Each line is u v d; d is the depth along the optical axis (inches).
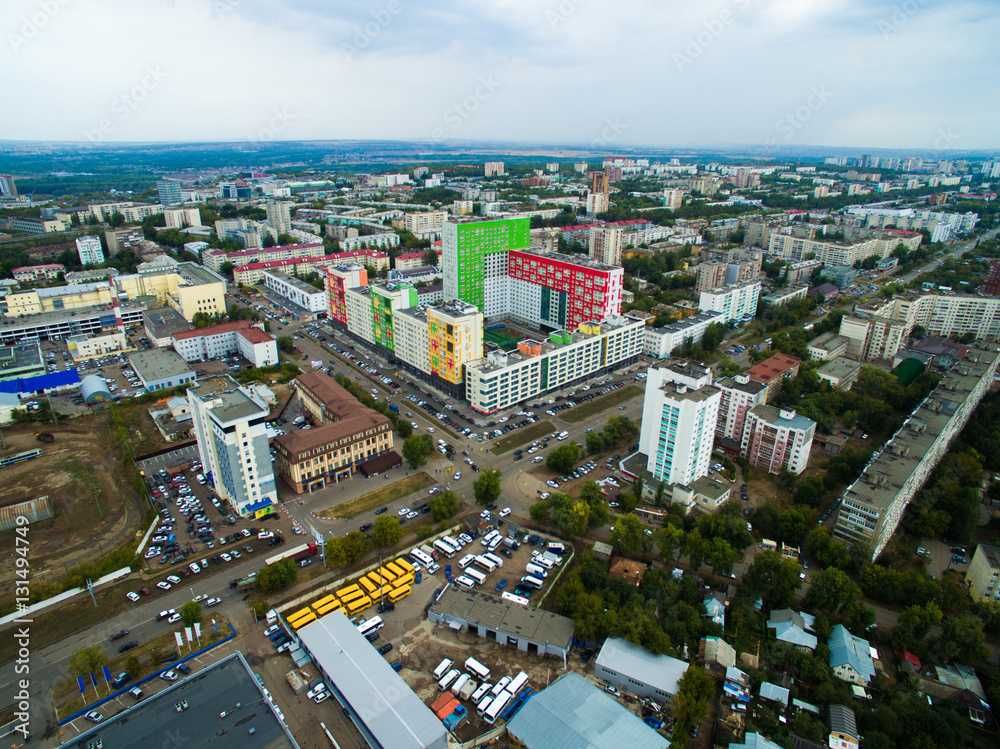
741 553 6692.9
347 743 4549.7
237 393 7623.0
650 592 5861.2
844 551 6299.2
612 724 4537.4
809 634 5502.0
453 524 7170.3
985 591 6018.7
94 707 4840.1
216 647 5447.8
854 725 4630.9
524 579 6245.1
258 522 7214.6
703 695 4726.9
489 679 5132.9
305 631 5344.5
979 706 4913.9
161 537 6939.0
